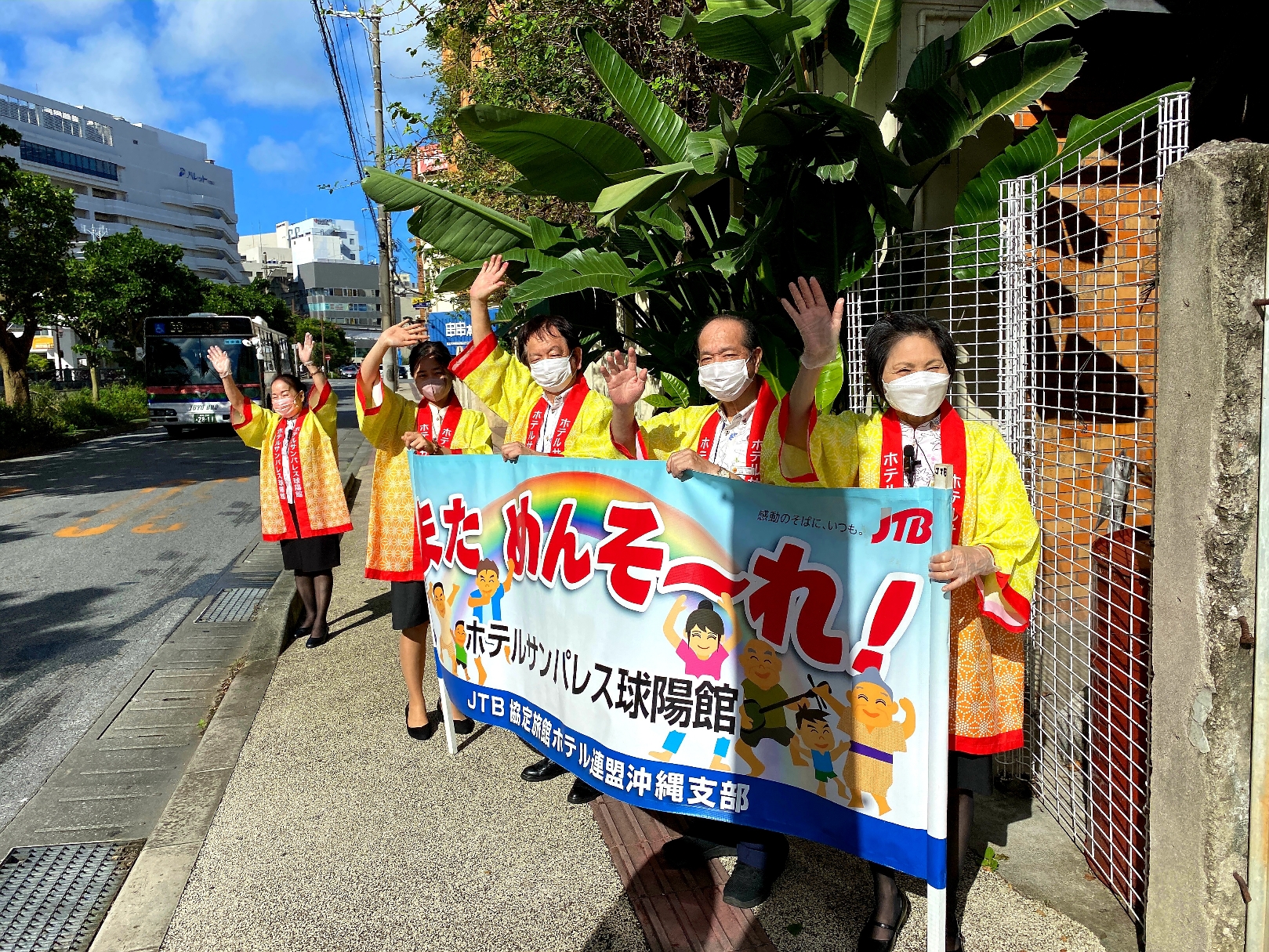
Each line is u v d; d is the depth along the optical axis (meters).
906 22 4.16
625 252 4.96
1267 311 1.69
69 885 2.69
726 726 2.21
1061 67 3.40
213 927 2.38
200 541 8.16
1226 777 1.77
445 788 3.14
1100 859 2.48
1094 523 3.08
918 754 1.88
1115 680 2.44
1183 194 1.84
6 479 12.82
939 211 4.07
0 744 3.88
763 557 2.10
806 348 2.01
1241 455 1.72
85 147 83.44
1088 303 4.00
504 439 3.58
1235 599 1.74
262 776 3.28
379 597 5.86
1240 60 4.27
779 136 3.71
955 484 2.10
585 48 4.28
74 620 5.70
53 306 19.14
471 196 9.22
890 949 2.16
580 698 2.54
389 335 3.61
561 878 2.56
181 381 18.94
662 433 2.76
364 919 2.39
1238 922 1.79
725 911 2.37
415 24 8.02
